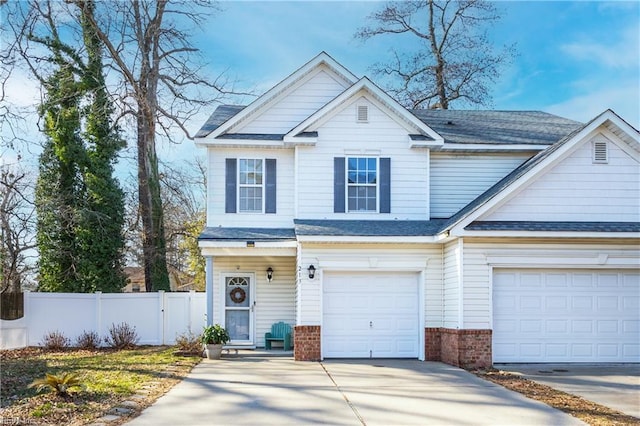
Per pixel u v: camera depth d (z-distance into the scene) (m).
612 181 15.34
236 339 18.41
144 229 24.77
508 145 18.50
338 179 17.97
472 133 19.59
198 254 33.69
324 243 16.05
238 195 18.42
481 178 18.81
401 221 17.83
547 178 15.30
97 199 23.47
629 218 15.30
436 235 15.72
